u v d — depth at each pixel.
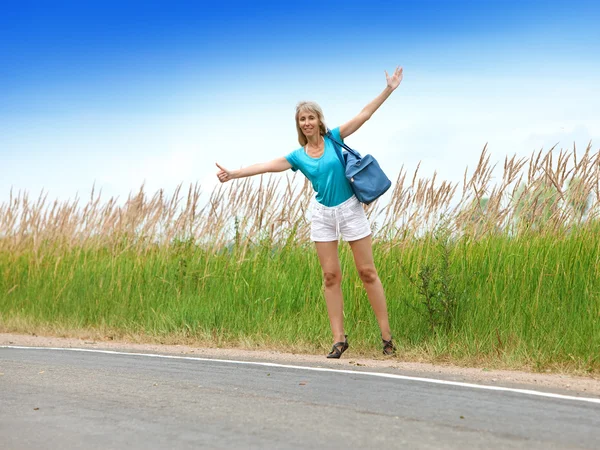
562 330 8.18
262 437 4.61
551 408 5.36
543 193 10.14
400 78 8.45
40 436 4.80
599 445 4.37
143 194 14.44
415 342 8.82
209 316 10.95
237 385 6.46
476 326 8.76
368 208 11.13
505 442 4.43
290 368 7.46
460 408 5.37
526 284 9.14
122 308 12.50
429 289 9.45
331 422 4.98
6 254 15.40
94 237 15.03
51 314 13.17
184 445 4.48
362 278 8.53
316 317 10.25
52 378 7.00
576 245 9.32
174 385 6.50
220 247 13.08
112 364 7.90
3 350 9.45
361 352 8.86
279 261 12.12
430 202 10.67
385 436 4.58
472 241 10.02
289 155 8.50
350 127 8.38
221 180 8.52
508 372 7.23
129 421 5.14
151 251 13.84
